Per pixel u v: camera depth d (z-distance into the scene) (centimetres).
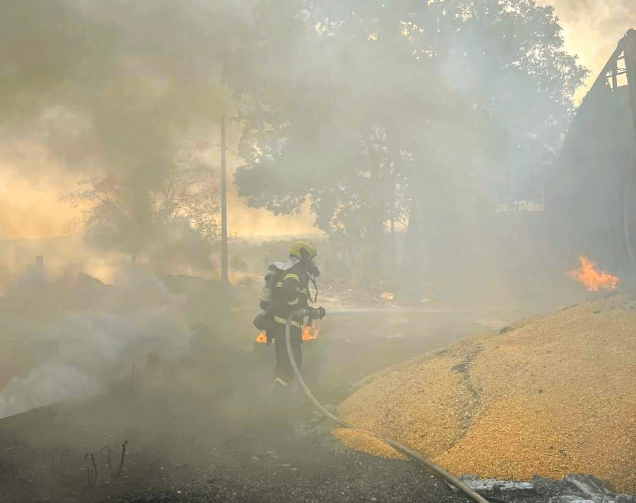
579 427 332
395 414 405
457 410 386
